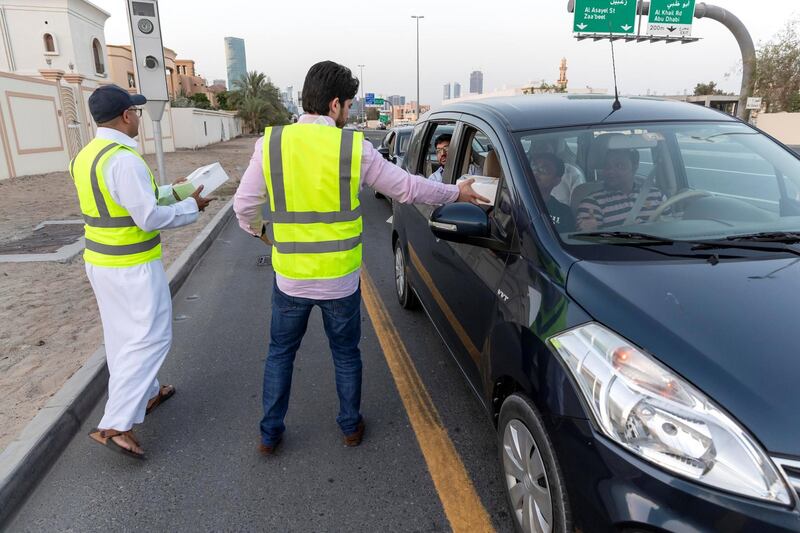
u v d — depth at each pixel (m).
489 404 2.64
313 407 3.62
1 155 15.59
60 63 31.39
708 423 1.61
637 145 2.88
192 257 7.27
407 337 4.64
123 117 2.95
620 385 1.77
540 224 2.43
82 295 5.69
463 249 3.09
